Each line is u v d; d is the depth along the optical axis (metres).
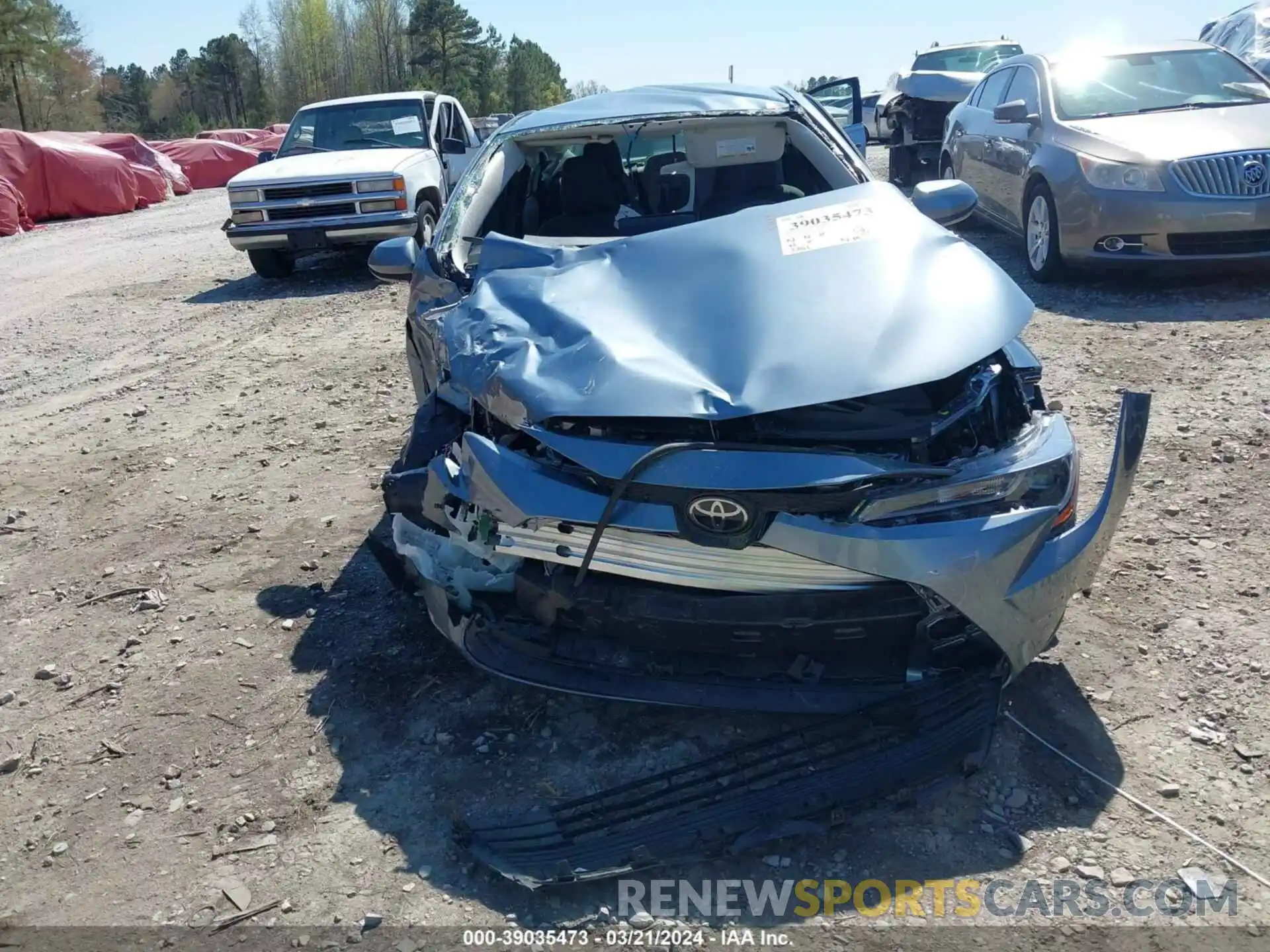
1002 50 15.15
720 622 2.81
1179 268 7.16
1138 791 2.79
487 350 3.20
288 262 11.41
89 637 3.95
